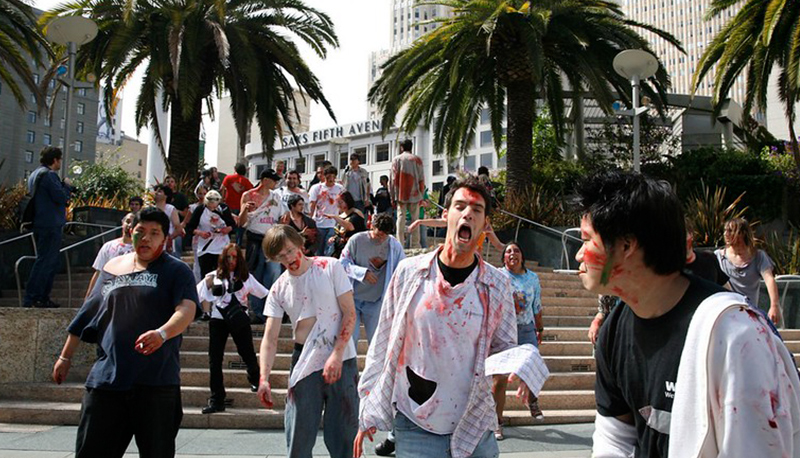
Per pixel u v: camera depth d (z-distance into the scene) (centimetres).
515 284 544
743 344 123
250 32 1602
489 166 6262
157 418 313
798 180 1631
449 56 1506
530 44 1310
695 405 128
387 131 1593
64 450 475
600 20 1453
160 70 1430
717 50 1574
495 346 261
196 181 1595
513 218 1439
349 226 858
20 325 637
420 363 252
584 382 683
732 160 1736
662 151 2173
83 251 1143
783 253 1151
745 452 117
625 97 1527
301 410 338
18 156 7169
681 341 139
